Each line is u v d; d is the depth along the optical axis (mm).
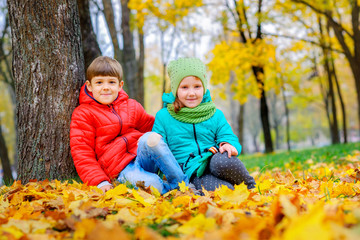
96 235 1064
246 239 1011
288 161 6418
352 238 918
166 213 1718
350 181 2867
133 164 2877
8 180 3656
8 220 1579
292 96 19531
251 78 11344
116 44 7941
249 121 38219
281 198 1319
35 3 2973
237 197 1962
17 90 3090
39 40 2990
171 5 8828
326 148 9000
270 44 9703
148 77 14875
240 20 9508
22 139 3049
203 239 1139
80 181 3004
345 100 29922
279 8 9750
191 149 2836
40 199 2213
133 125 3133
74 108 3113
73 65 3150
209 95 3078
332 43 11398
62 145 3025
